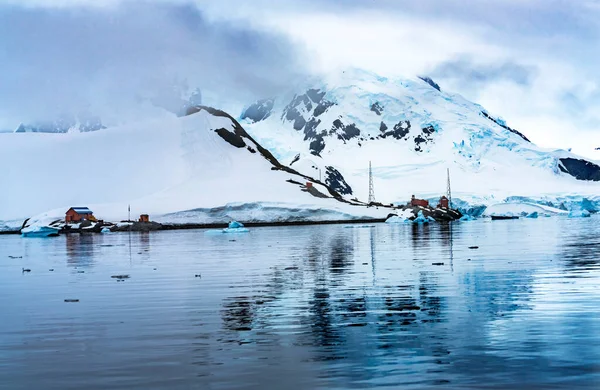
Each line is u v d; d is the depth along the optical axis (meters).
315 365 22.52
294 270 54.62
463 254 68.31
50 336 28.47
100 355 24.78
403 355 23.53
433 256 66.44
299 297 38.03
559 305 32.97
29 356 24.86
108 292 42.91
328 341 25.97
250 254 76.25
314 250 81.31
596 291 37.56
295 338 26.69
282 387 20.28
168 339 27.14
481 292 38.16
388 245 89.25
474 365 22.08
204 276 51.41
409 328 28.03
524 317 29.94
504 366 21.91
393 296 37.41
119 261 70.50
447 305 33.72
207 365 22.91
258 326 29.38
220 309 34.34
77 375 22.14
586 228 140.50
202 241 115.19
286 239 114.75
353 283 44.12
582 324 28.16
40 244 121.19
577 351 23.62
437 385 20.11
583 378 20.52
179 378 21.48
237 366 22.66
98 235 165.00
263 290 41.62
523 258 60.91
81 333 28.97
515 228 151.38
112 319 32.22
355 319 30.42
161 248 94.62
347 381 20.66
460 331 27.19
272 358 23.58
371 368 21.97
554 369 21.48
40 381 21.56
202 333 28.17
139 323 30.94
